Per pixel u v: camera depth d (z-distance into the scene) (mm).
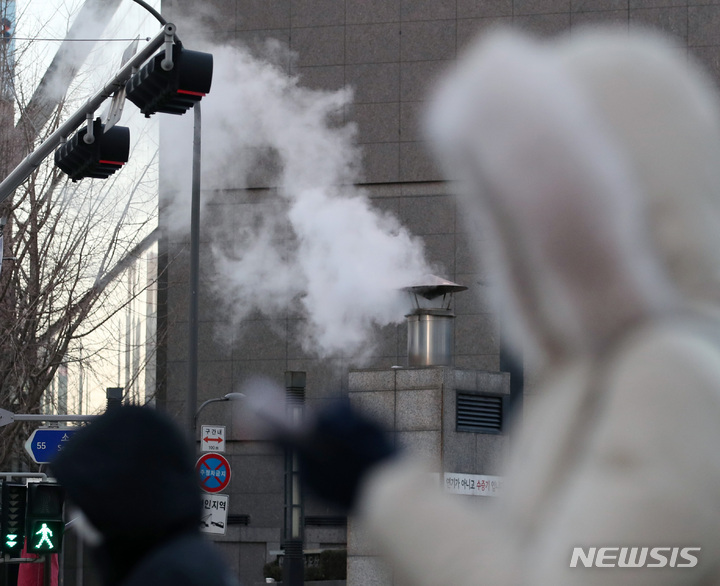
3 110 34250
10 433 32500
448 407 22453
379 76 49781
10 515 18250
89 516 2152
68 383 41750
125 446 2127
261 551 45219
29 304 32656
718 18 47031
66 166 15430
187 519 2215
